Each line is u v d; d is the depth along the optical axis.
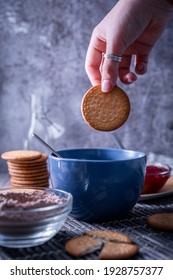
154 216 0.57
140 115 1.17
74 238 0.51
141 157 0.58
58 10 1.11
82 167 0.56
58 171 0.58
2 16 1.11
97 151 0.66
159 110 1.17
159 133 1.18
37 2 1.11
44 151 1.15
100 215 0.57
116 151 0.65
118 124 0.64
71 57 1.13
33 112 1.13
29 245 0.49
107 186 0.56
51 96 1.14
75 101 1.15
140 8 0.65
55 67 1.13
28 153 0.80
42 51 1.13
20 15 1.11
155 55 1.15
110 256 0.47
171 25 1.13
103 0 1.12
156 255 0.48
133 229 0.55
